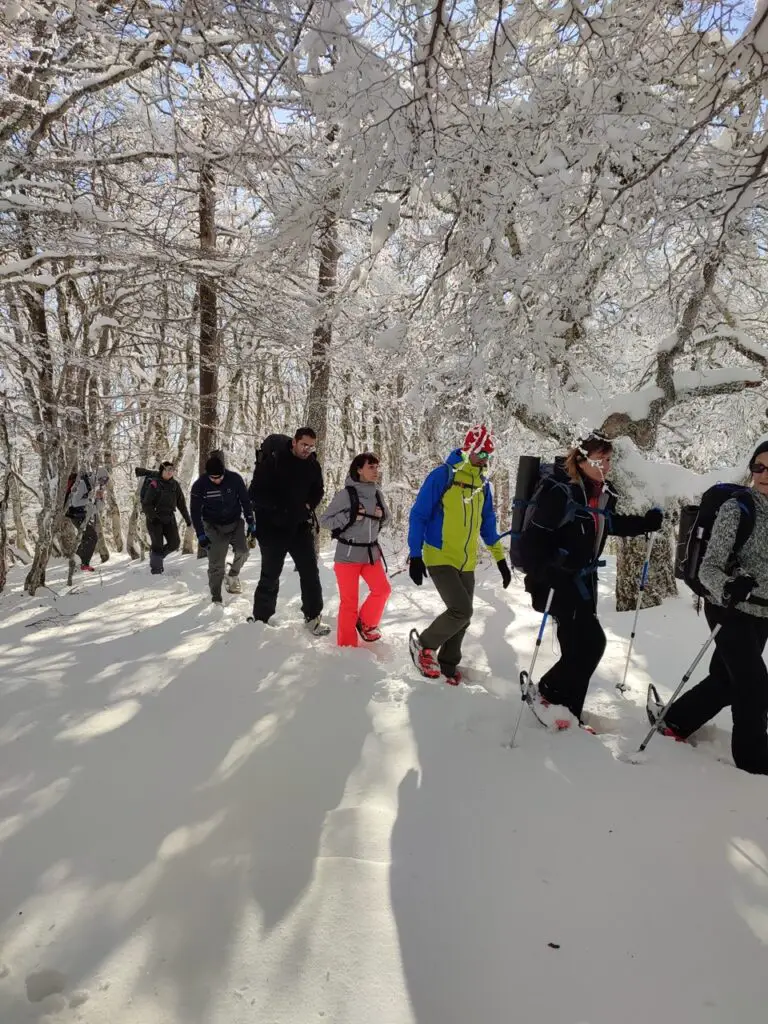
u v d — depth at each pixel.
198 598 6.56
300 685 3.75
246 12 3.48
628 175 4.47
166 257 6.57
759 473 2.93
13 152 5.58
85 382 7.39
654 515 3.57
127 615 5.82
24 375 6.83
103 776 2.73
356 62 3.61
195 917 1.91
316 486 5.15
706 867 2.18
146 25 4.77
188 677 3.89
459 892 2.03
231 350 8.38
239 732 3.14
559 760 2.92
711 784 2.73
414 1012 1.61
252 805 2.50
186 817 2.43
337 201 4.85
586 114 4.16
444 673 4.21
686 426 7.92
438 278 5.02
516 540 3.40
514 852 2.24
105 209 6.37
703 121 3.49
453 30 3.91
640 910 1.97
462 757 2.92
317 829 2.34
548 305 4.88
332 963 1.75
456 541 3.99
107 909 1.95
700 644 5.11
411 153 4.04
